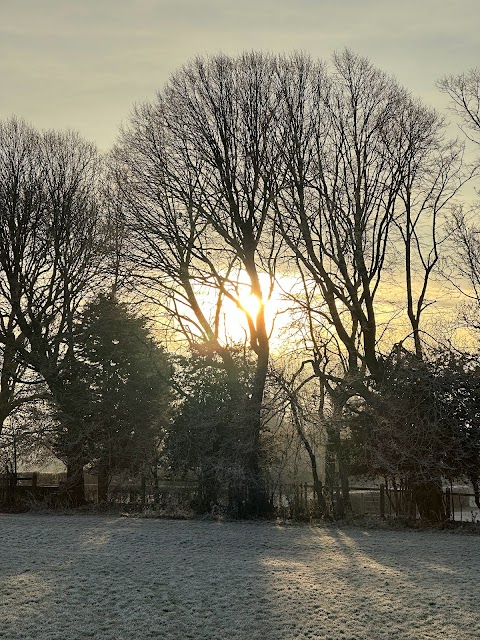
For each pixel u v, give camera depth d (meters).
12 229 36.94
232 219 34.09
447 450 29.58
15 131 38.00
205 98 34.16
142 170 35.09
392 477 30.77
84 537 24.27
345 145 33.62
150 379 36.22
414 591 16.30
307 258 33.97
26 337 37.59
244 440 31.95
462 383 30.08
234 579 17.44
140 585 16.78
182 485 33.72
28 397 37.50
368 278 33.56
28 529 26.38
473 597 15.77
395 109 33.53
